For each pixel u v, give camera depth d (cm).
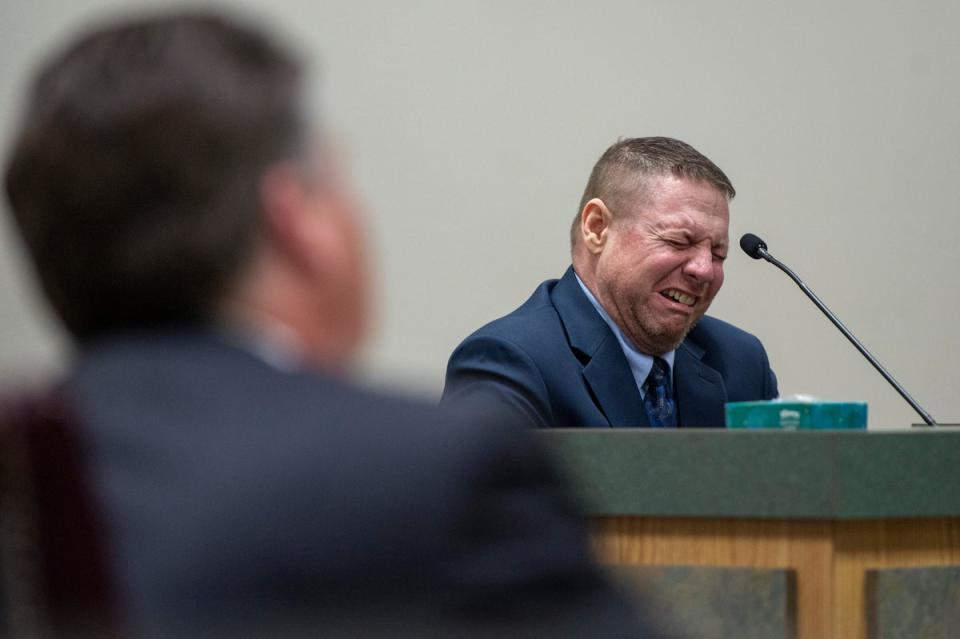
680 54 1430
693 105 1428
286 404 230
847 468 491
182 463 223
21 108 254
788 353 1417
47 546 222
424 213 1429
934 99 1436
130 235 239
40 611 220
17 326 1405
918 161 1433
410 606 215
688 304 880
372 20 1440
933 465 501
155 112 238
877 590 498
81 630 217
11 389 243
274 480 218
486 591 218
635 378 887
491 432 229
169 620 212
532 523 225
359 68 1440
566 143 1428
